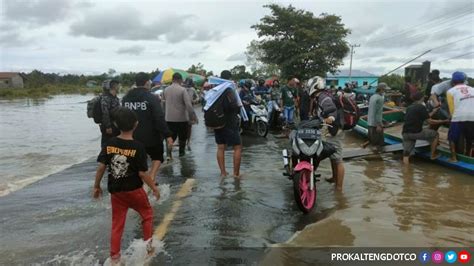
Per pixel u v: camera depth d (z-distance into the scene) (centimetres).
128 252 453
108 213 579
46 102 4306
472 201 614
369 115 1066
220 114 739
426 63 2184
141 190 450
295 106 1292
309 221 548
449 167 849
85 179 797
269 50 3859
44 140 1425
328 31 3750
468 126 812
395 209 576
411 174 796
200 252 452
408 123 884
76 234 504
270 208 597
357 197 642
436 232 489
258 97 1451
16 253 451
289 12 3769
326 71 3797
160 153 690
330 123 658
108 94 826
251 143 1200
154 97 661
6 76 7875
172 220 547
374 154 973
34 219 558
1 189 729
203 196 650
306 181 593
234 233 504
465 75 831
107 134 825
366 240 466
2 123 2020
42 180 794
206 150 1087
